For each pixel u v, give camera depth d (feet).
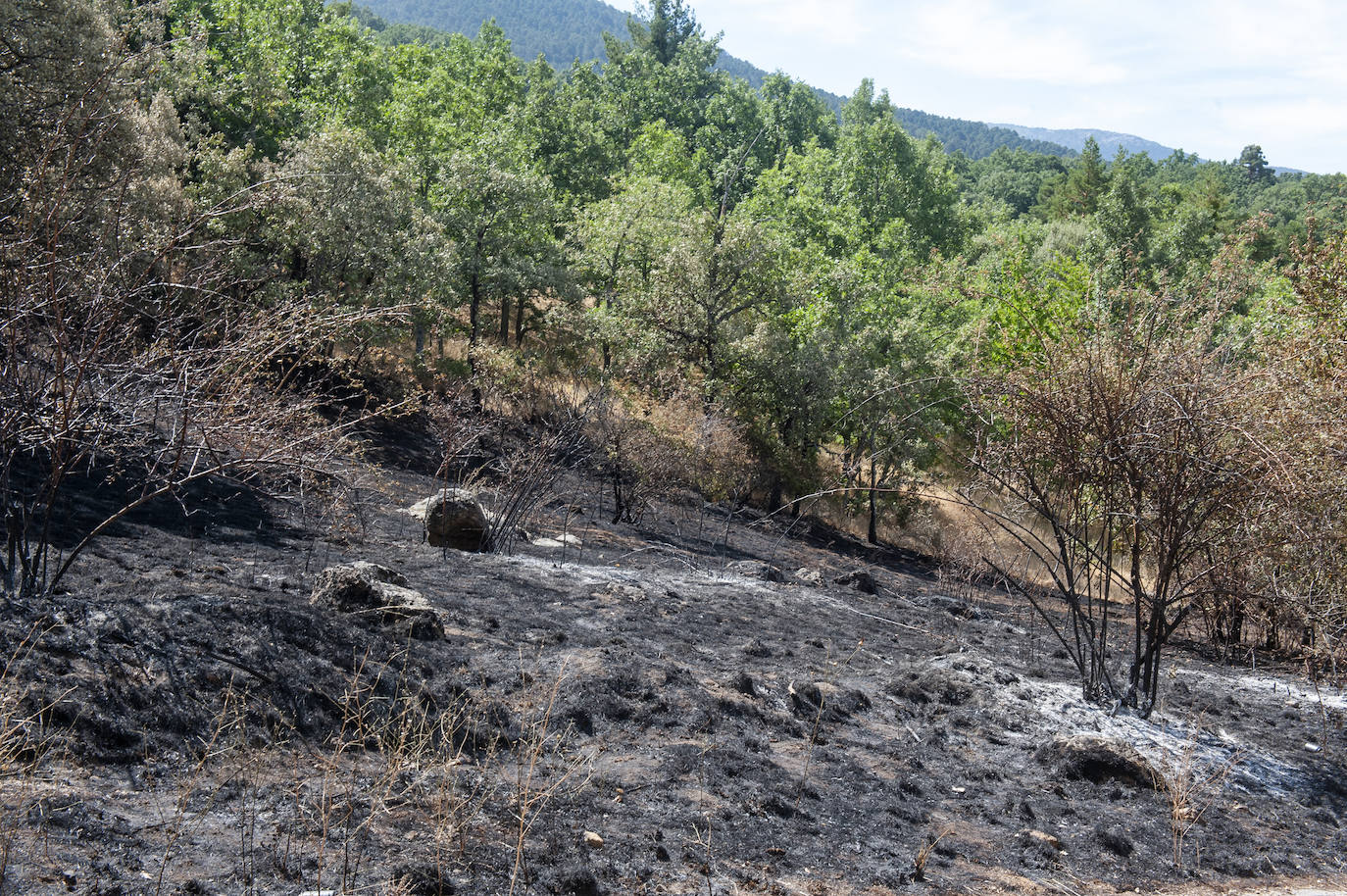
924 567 69.92
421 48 131.54
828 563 59.88
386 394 68.18
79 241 18.79
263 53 96.07
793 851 13.41
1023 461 23.58
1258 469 21.24
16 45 43.55
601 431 56.44
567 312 90.38
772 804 14.80
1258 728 24.07
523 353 80.64
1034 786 18.11
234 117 92.27
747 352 82.02
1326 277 35.83
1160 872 14.87
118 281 17.35
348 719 14.32
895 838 14.55
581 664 19.31
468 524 35.40
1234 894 14.47
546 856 11.61
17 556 19.65
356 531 33.71
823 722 19.74
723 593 34.88
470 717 15.49
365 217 66.54
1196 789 18.88
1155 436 21.18
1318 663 27.35
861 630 31.83
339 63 107.04
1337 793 20.01
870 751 18.60
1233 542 22.39
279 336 16.58
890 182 167.12
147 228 33.50
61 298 16.07
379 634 18.84
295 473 18.22
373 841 11.15
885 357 83.30
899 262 131.95
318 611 19.02
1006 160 507.71
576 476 63.05
